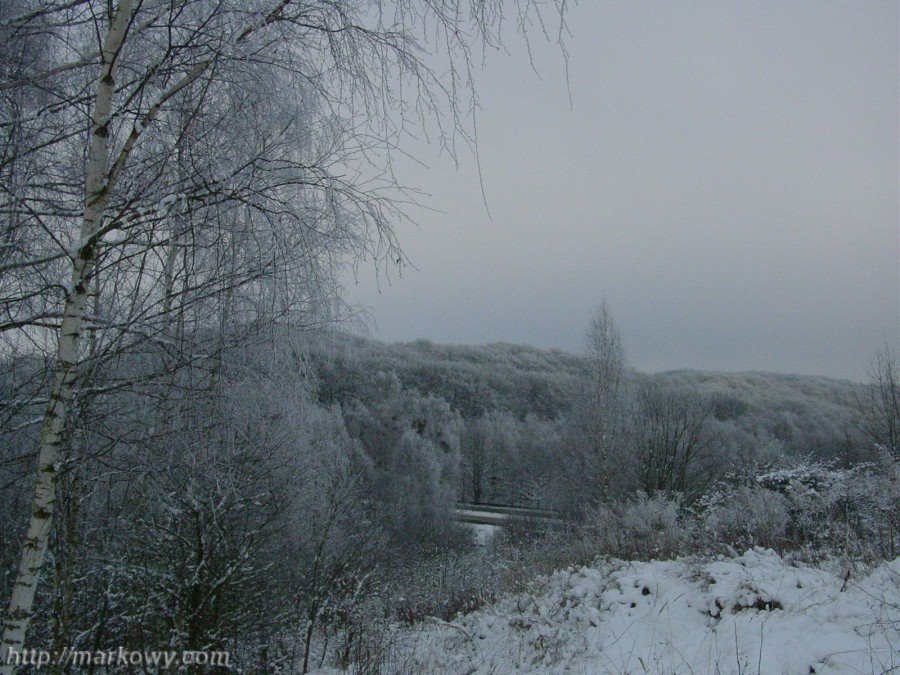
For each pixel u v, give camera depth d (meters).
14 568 5.55
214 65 3.50
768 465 15.02
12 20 3.52
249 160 3.70
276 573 7.12
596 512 14.87
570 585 7.79
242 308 4.39
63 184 3.98
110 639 6.05
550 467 27.97
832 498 8.88
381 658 6.91
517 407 54.31
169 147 3.88
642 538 10.06
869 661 3.93
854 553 6.63
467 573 13.55
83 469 4.56
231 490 5.52
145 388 4.48
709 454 21.78
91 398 4.29
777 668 4.22
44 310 4.26
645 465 19.83
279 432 5.79
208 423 4.71
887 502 8.48
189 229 3.59
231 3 3.59
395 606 10.24
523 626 7.07
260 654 6.71
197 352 4.43
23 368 4.65
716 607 5.60
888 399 20.28
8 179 3.66
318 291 4.27
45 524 3.32
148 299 4.32
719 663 4.56
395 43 3.74
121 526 5.78
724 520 9.87
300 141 4.11
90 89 4.05
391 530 20.52
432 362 59.38
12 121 3.62
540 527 21.61
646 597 6.38
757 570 6.22
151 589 5.66
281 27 3.74
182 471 5.09
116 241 3.74
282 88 4.02
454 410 50.78
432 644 7.66
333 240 4.09
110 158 4.04
